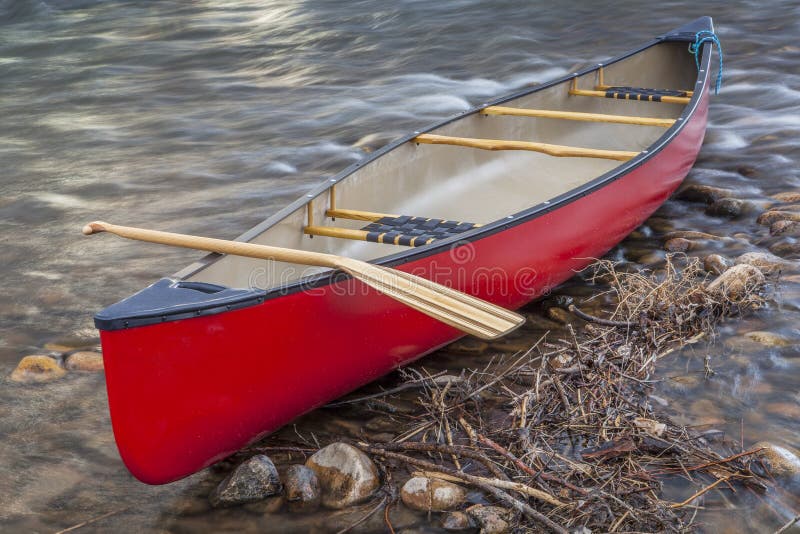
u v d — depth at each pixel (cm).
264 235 391
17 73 1142
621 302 424
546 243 432
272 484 314
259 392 323
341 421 364
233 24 1350
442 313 318
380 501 312
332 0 1438
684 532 284
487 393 376
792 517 293
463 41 1166
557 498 295
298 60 1137
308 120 885
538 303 461
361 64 1105
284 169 736
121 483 331
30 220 634
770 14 1136
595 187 452
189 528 304
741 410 353
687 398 363
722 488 309
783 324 414
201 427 312
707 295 427
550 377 363
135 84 1066
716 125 758
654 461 323
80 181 721
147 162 770
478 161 583
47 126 903
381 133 827
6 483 331
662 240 527
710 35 717
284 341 324
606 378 366
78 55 1220
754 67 927
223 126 878
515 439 333
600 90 684
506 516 294
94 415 375
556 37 1159
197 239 340
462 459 331
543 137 646
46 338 445
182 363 297
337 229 421
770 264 467
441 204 543
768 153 668
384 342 365
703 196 584
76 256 558
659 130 698
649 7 1238
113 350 283
